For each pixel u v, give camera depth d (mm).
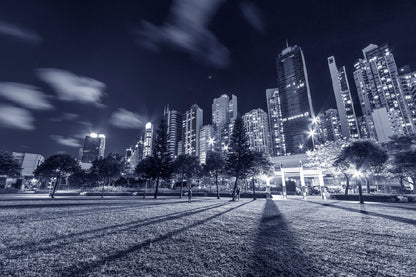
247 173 38781
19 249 6418
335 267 5184
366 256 6004
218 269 5020
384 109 133625
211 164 44688
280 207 20141
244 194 44469
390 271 4961
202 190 58125
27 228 9500
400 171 32188
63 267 5055
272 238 7965
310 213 15516
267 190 48281
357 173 26031
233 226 10242
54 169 37156
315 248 6734
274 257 5871
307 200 32281
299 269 5055
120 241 7379
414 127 126125
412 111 131125
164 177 44125
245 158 38125
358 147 25969
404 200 27969
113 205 21500
